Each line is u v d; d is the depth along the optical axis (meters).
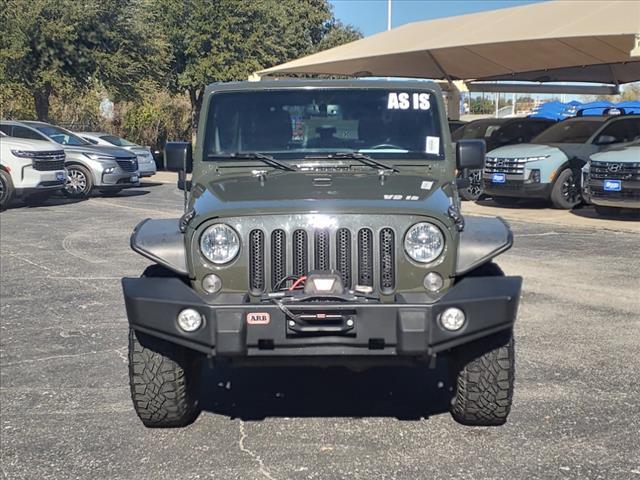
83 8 24.27
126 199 18.91
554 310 7.66
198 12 31.14
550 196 15.85
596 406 5.15
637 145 14.54
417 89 5.52
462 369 4.63
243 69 31.22
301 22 45.41
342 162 5.27
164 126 36.50
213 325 4.18
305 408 5.25
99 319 7.49
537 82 27.25
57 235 12.68
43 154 16.30
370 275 4.38
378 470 4.28
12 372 5.96
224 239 4.38
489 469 4.26
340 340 4.19
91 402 5.36
